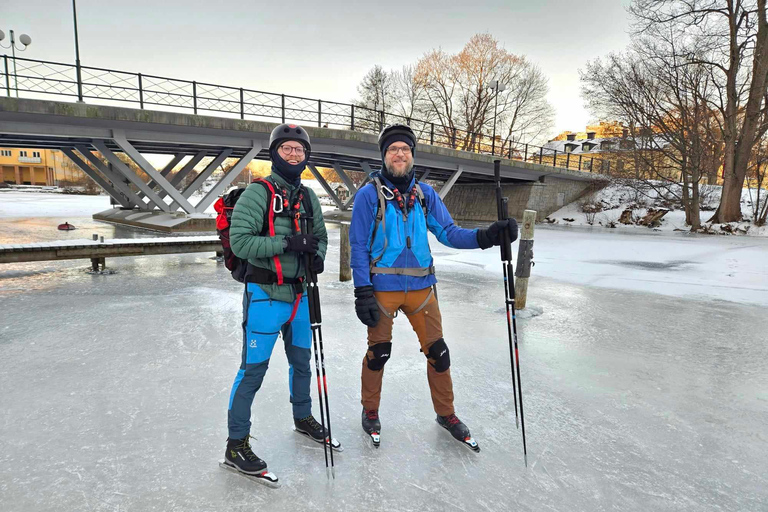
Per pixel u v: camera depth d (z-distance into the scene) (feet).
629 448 7.88
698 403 9.81
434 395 7.97
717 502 6.42
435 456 7.47
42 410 8.68
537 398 9.85
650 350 13.41
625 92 70.85
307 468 7.06
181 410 8.79
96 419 8.38
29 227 48.70
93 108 43.47
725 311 18.54
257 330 6.79
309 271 6.91
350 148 65.05
